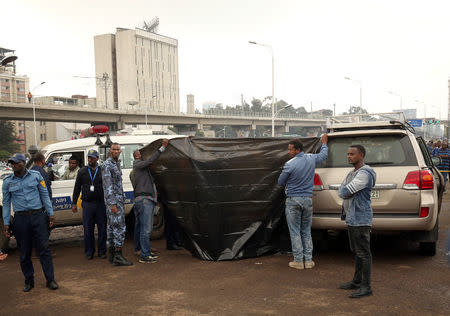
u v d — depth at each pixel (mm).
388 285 4895
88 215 6711
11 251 7688
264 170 6391
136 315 4250
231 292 4832
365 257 4543
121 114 70188
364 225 4508
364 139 6086
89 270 6043
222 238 6340
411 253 6383
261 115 106188
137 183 6453
